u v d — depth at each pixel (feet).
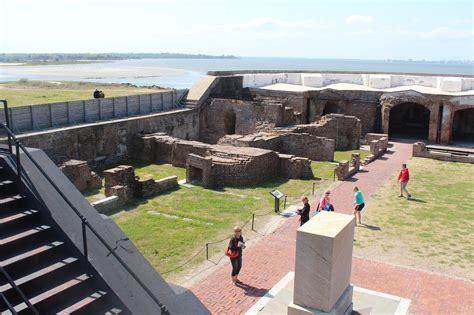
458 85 120.57
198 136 119.34
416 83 134.21
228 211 60.23
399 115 142.72
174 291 22.08
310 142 94.02
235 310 35.83
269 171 77.92
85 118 91.76
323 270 31.24
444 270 44.04
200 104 118.32
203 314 21.01
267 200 65.46
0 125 21.94
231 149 79.56
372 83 134.31
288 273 41.96
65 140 79.66
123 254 21.39
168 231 52.65
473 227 55.83
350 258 34.30
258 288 39.50
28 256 19.06
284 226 54.85
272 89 130.82
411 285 40.81
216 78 123.75
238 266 39.58
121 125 91.04
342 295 33.73
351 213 60.03
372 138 113.09
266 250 47.65
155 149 91.66
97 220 22.11
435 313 36.09
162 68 650.02
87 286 19.62
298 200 65.72
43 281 18.81
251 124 114.01
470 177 81.05
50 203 21.35
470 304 37.68
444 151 100.53
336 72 147.54
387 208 62.54
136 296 19.74
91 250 20.39
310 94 128.16
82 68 578.66
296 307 32.35
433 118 115.85
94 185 70.85
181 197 66.18
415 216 59.47
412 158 96.89
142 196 65.16
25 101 133.59
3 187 21.27
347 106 127.44
